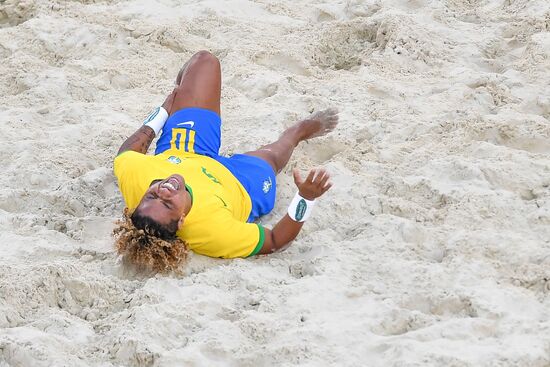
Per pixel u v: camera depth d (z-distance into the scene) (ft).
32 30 97.19
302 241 61.62
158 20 101.30
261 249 59.47
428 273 56.39
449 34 95.91
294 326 51.96
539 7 99.55
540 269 56.13
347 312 53.36
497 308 52.26
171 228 57.26
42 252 59.47
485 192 64.95
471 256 58.29
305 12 105.60
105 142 76.18
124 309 54.95
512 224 62.18
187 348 49.88
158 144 65.77
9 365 49.14
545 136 73.92
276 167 67.87
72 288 55.93
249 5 106.22
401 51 91.76
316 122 71.31
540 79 85.05
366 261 58.49
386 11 100.07
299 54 93.40
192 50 94.84
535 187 66.39
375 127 77.05
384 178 68.49
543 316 52.19
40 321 52.70
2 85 87.97
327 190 62.03
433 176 68.64
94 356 50.14
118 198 67.67
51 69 89.92
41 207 66.69
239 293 55.93
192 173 60.85
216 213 58.49
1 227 63.05
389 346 49.62
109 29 96.43
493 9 101.81
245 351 50.01
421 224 63.05
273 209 66.59
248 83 86.53
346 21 98.32
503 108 79.97
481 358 47.78
